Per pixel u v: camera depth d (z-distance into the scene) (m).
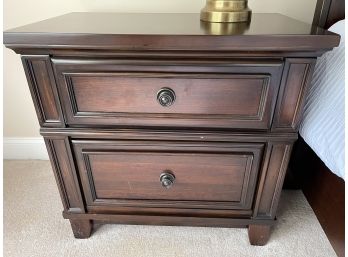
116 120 0.64
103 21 0.71
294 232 0.88
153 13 0.90
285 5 0.94
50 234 0.88
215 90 0.59
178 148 0.68
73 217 0.81
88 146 0.69
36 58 0.57
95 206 0.79
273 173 0.70
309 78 0.57
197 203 0.77
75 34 0.53
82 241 0.85
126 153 0.70
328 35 0.51
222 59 0.56
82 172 0.73
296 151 1.05
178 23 0.68
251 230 0.81
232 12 0.67
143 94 0.61
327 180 0.85
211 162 0.70
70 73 0.58
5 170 1.17
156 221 0.82
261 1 0.94
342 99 0.62
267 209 0.77
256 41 0.52
